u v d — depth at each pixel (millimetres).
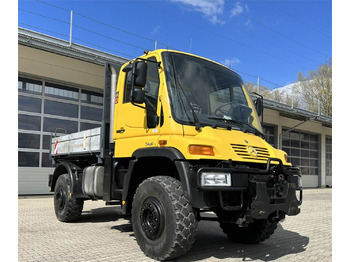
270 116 21688
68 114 13523
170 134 4254
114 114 5469
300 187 4738
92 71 13758
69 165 7145
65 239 5523
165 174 4824
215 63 5422
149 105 4668
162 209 4082
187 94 4605
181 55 4930
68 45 11742
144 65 4301
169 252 3934
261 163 4379
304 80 37031
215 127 4453
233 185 3939
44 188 12719
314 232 6684
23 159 12305
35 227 6582
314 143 25906
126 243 5254
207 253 4734
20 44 11219
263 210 3938
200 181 3785
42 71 12383
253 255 4676
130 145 4914
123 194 4805
